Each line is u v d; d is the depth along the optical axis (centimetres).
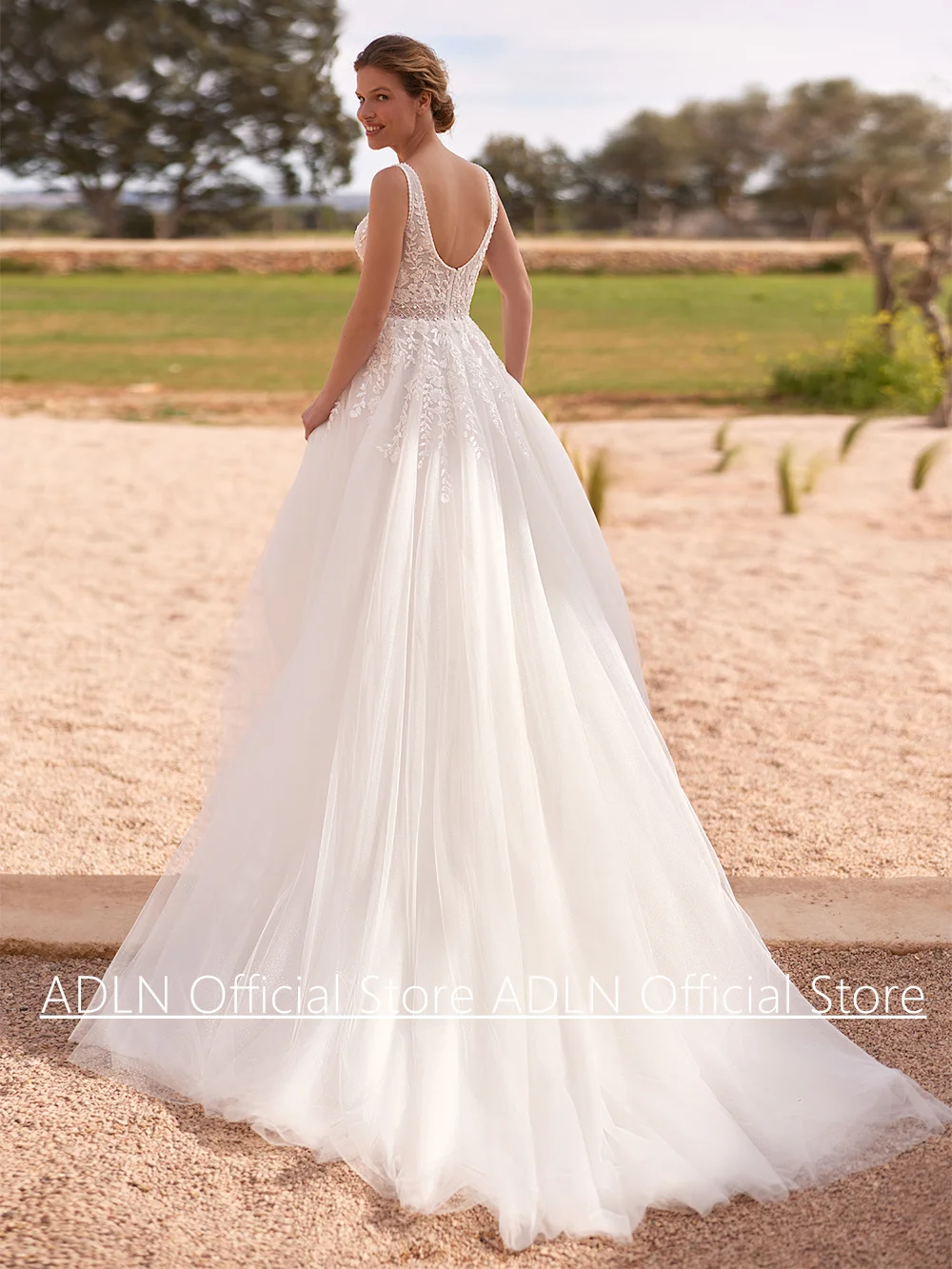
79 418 1355
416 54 261
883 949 316
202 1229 213
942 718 502
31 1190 220
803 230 6378
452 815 246
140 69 5419
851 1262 208
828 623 639
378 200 259
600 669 262
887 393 1490
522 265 294
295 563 276
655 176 6869
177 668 563
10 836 383
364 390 268
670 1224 221
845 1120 245
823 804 415
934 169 3550
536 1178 222
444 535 256
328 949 244
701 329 2306
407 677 250
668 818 264
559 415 1384
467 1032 236
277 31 5550
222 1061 248
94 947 313
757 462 1101
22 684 536
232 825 268
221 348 1972
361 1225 217
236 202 5819
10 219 5709
